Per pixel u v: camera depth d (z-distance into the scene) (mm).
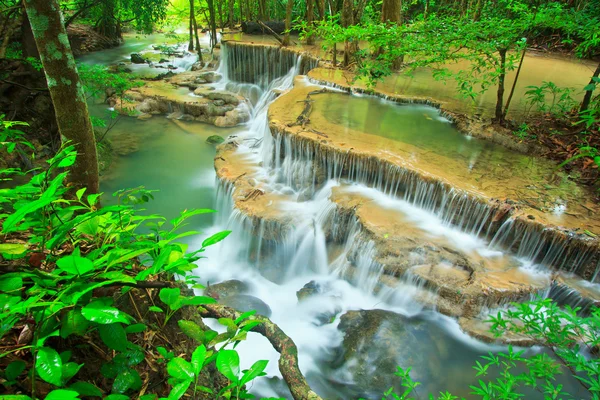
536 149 6641
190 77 14141
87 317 1375
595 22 5742
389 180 6203
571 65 11539
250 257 6352
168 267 1618
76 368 1421
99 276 1554
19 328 1697
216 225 7465
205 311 2564
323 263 5945
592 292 4520
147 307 2133
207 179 8945
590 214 5098
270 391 3844
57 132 8500
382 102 8828
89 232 1940
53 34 3322
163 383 1930
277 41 14375
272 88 12703
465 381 4086
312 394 2182
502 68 6504
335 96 9141
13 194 1835
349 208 5910
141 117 11820
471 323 4527
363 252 5441
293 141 6988
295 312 5297
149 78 14219
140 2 11492
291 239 6090
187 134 11078
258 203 6605
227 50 13883
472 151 6695
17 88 8320
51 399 1122
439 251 5160
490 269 4898
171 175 9008
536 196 5441
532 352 4281
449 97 8820
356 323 4738
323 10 13711
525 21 6055
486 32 6367
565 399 3654
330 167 6703
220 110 11891
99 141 9641
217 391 2236
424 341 4477
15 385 1514
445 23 7137
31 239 1843
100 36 19172
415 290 4895
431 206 5840
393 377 4109
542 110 7559
